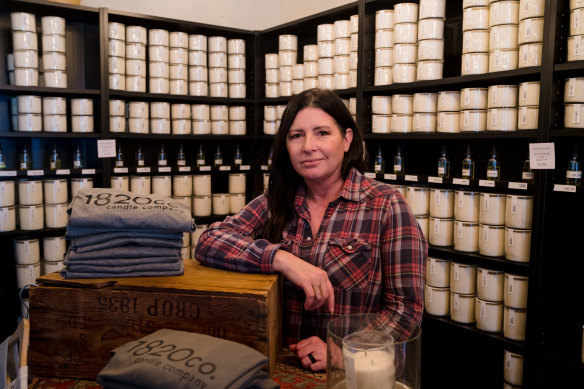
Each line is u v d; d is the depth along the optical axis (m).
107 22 3.09
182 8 3.78
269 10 4.22
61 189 3.08
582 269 2.08
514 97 2.25
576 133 1.96
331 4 3.73
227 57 3.64
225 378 0.70
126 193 1.11
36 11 3.10
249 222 1.37
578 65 1.92
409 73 2.63
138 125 3.25
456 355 2.86
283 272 1.09
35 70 2.95
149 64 3.31
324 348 1.04
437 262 2.56
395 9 2.63
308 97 1.21
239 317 0.92
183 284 0.98
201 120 3.47
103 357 0.97
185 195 3.50
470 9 2.33
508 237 2.29
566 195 2.18
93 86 3.44
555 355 2.08
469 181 2.42
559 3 2.02
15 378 0.83
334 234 1.25
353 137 1.31
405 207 1.22
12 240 3.31
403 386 0.71
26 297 3.01
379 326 0.84
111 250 1.03
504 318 2.31
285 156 1.29
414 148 3.07
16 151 3.24
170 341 0.80
